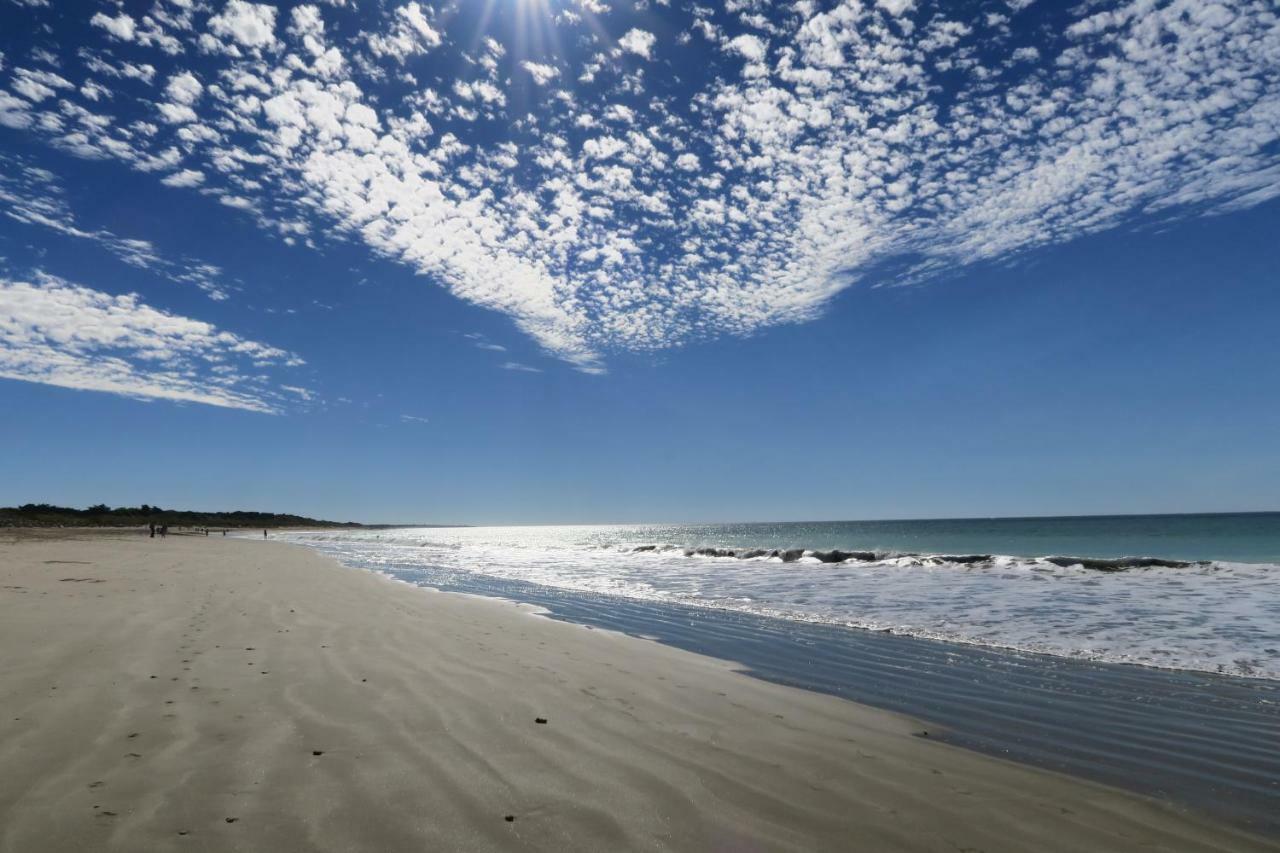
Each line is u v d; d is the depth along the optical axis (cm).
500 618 1068
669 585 1734
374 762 388
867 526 13462
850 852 305
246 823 305
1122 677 698
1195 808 372
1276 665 744
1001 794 386
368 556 3362
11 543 3372
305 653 689
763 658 798
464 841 297
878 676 704
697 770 403
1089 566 1973
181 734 424
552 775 382
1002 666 753
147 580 1420
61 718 448
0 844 275
